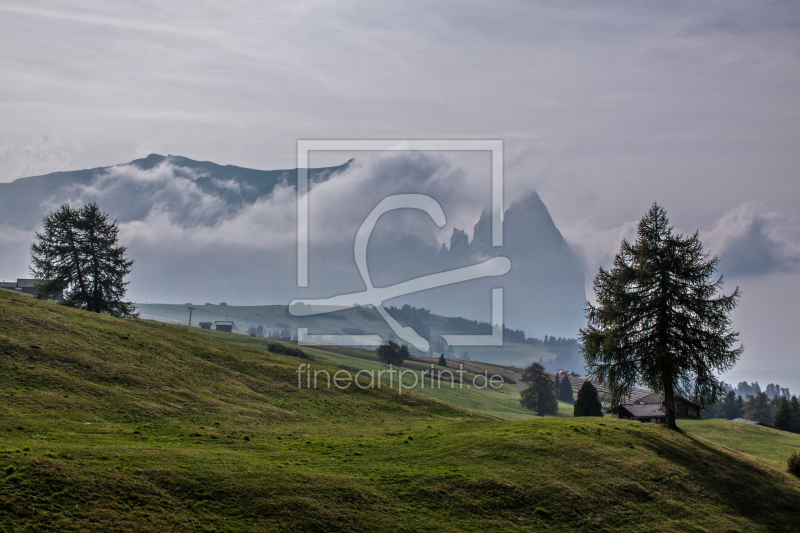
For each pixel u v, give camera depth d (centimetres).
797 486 3419
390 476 2748
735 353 3731
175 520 1995
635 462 3250
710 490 3103
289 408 4619
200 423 3612
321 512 2255
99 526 1856
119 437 2941
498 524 2442
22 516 1812
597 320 4147
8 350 4059
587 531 2523
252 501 2223
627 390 4125
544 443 3391
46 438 2684
